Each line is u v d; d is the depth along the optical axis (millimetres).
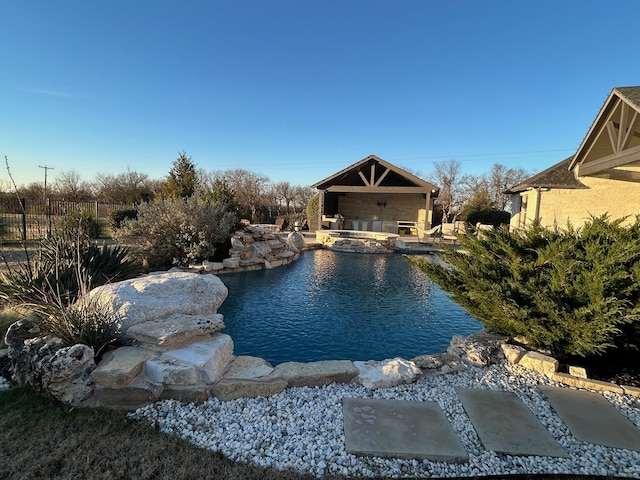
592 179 13047
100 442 2418
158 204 11156
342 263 13898
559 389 3508
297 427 2740
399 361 3883
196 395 3045
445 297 8539
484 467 2348
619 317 3662
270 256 13023
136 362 3055
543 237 5062
